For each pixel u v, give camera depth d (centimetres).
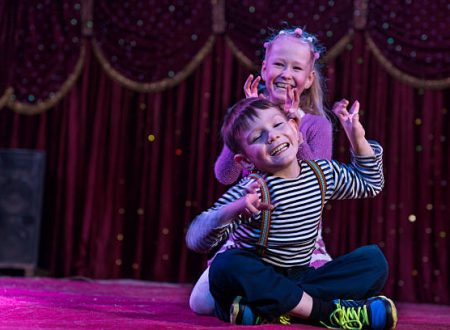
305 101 229
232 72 527
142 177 534
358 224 505
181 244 525
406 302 489
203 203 523
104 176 538
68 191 535
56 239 533
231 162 212
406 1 505
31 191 507
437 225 497
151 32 531
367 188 185
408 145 505
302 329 156
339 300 169
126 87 536
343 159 504
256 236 175
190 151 529
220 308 180
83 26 538
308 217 176
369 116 509
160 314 205
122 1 536
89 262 530
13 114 543
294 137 176
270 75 221
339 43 506
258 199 163
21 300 225
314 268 184
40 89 539
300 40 223
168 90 536
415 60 503
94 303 245
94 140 537
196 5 529
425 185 500
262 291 165
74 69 538
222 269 170
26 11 544
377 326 163
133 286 426
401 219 500
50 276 529
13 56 540
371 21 507
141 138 536
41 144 541
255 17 518
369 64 512
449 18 498
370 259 176
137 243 529
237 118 178
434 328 186
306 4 512
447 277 493
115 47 535
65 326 153
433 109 505
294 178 176
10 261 500
